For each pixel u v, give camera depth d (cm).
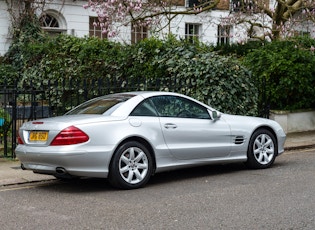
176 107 874
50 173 784
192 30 2330
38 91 1116
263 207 661
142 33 2116
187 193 759
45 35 1941
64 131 751
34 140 787
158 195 748
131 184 790
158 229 571
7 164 1007
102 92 1253
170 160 840
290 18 1822
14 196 760
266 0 2069
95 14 2134
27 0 1942
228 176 896
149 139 810
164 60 1326
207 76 1258
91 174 762
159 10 1853
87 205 691
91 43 1577
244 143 937
